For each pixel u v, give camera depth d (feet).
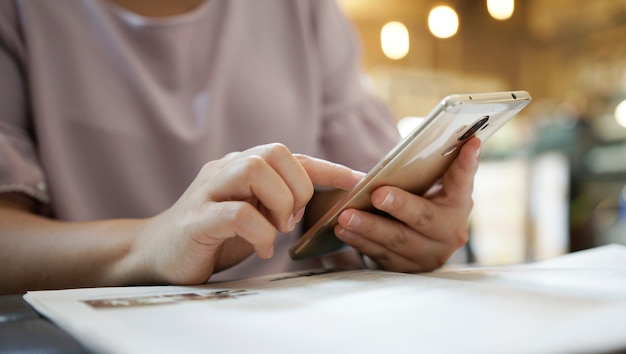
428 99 13.19
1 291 1.64
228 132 2.62
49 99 2.25
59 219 2.25
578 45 15.14
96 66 2.37
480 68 15.02
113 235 1.61
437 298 1.02
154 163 2.44
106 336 0.76
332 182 1.61
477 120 1.39
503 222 8.75
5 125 2.10
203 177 1.48
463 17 14.64
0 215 1.79
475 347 0.64
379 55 13.64
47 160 2.23
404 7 13.76
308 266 2.59
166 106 2.44
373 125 2.94
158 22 2.44
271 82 2.70
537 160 9.02
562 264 1.73
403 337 0.73
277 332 0.78
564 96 15.39
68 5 2.35
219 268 1.64
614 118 12.02
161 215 1.57
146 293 1.25
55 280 1.62
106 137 2.35
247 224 1.34
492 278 1.33
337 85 2.93
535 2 15.37
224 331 0.79
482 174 8.91
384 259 1.77
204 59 2.58
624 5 13.82
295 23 2.81
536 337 0.67
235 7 2.63
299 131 2.74
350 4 13.16
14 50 2.21
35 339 0.85
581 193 10.54
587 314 0.81
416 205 1.61
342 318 0.88
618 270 1.44
